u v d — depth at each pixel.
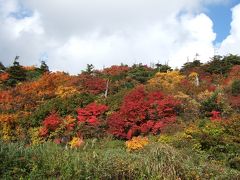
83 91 40.53
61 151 13.34
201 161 14.77
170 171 12.12
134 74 49.19
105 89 42.19
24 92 42.88
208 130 24.38
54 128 30.34
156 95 32.91
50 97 40.69
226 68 51.62
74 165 11.96
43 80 45.69
